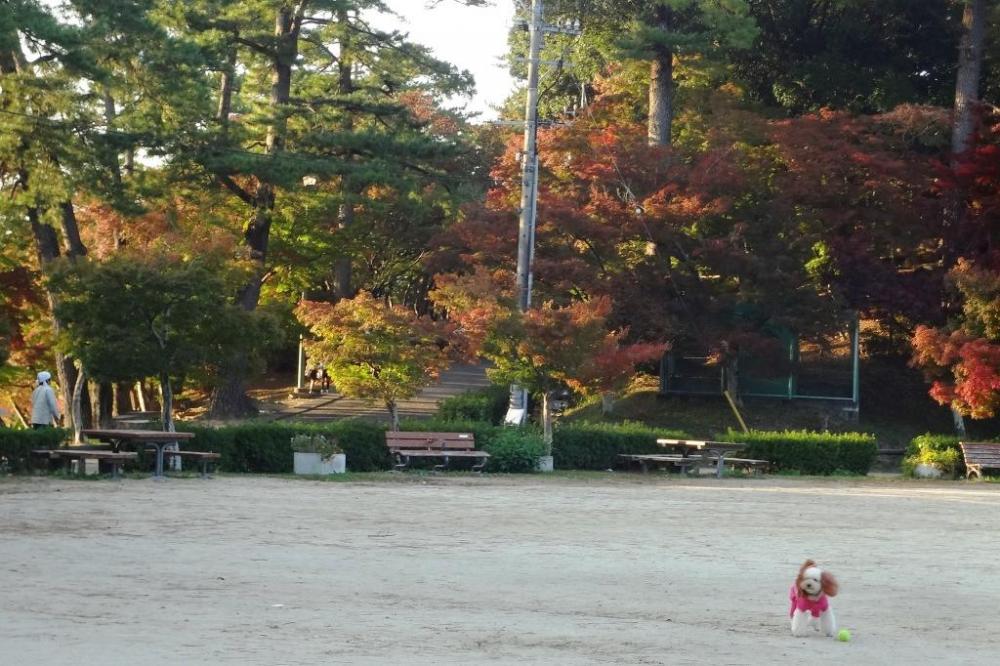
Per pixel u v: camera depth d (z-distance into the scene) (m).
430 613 11.84
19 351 44.09
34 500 20.28
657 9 51.66
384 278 61.25
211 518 18.72
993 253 43.41
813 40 58.75
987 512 24.53
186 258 30.23
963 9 54.72
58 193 33.97
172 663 8.98
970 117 48.59
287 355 71.12
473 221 44.62
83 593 12.05
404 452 30.06
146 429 28.39
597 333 32.44
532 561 15.66
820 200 47.06
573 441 33.94
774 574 15.25
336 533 17.62
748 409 48.78
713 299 45.59
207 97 38.31
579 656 10.03
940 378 42.72
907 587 14.66
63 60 31.97
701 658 10.12
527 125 37.50
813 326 45.78
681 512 22.44
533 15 37.75
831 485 31.36
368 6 48.75
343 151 45.78
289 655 9.52
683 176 44.34
